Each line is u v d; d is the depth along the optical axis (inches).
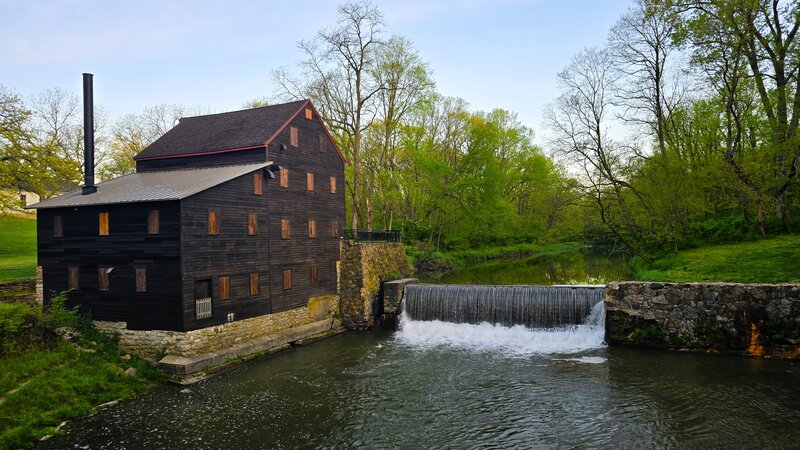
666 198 1274.6
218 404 697.6
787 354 794.8
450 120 2381.9
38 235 949.2
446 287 1130.0
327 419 643.5
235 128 1151.0
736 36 1107.9
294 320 1076.5
